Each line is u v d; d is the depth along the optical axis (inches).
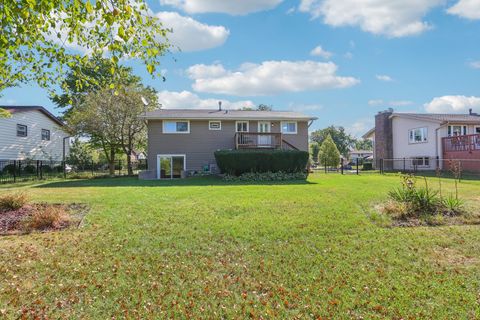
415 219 271.3
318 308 128.1
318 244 208.1
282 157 721.0
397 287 145.5
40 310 126.6
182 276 159.0
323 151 1323.8
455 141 871.7
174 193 430.0
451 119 923.4
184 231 238.2
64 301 134.1
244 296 138.0
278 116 865.5
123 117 904.9
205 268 169.5
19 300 134.3
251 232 234.7
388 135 1151.6
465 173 780.6
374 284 149.1
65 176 835.4
